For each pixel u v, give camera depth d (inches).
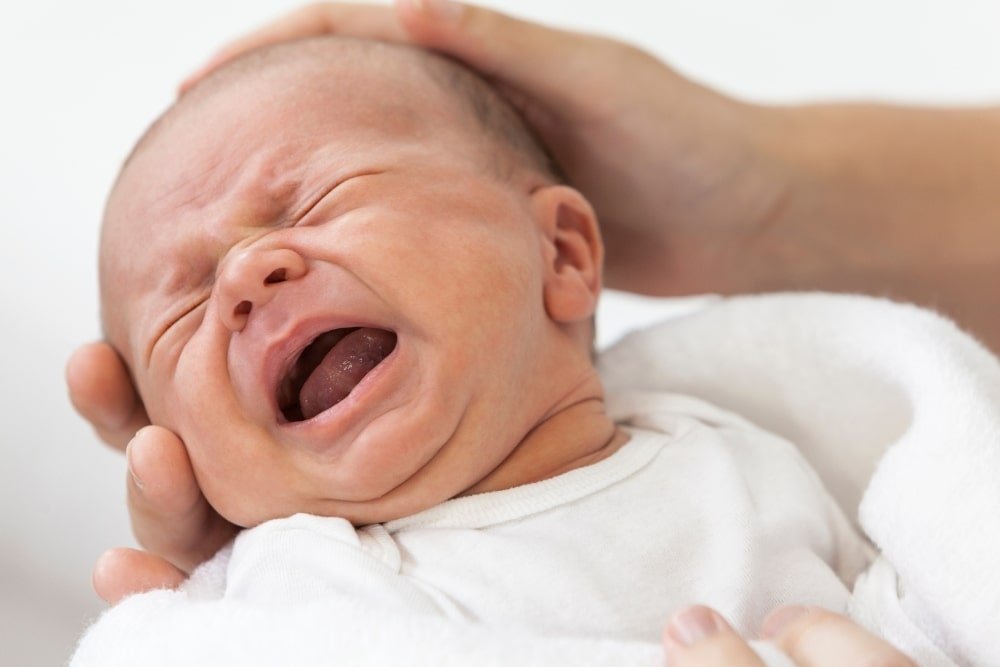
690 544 37.4
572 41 49.7
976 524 35.8
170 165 40.4
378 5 50.9
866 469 45.3
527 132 47.4
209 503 40.9
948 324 43.8
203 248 38.4
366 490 36.1
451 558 35.5
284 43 45.2
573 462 40.1
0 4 68.6
